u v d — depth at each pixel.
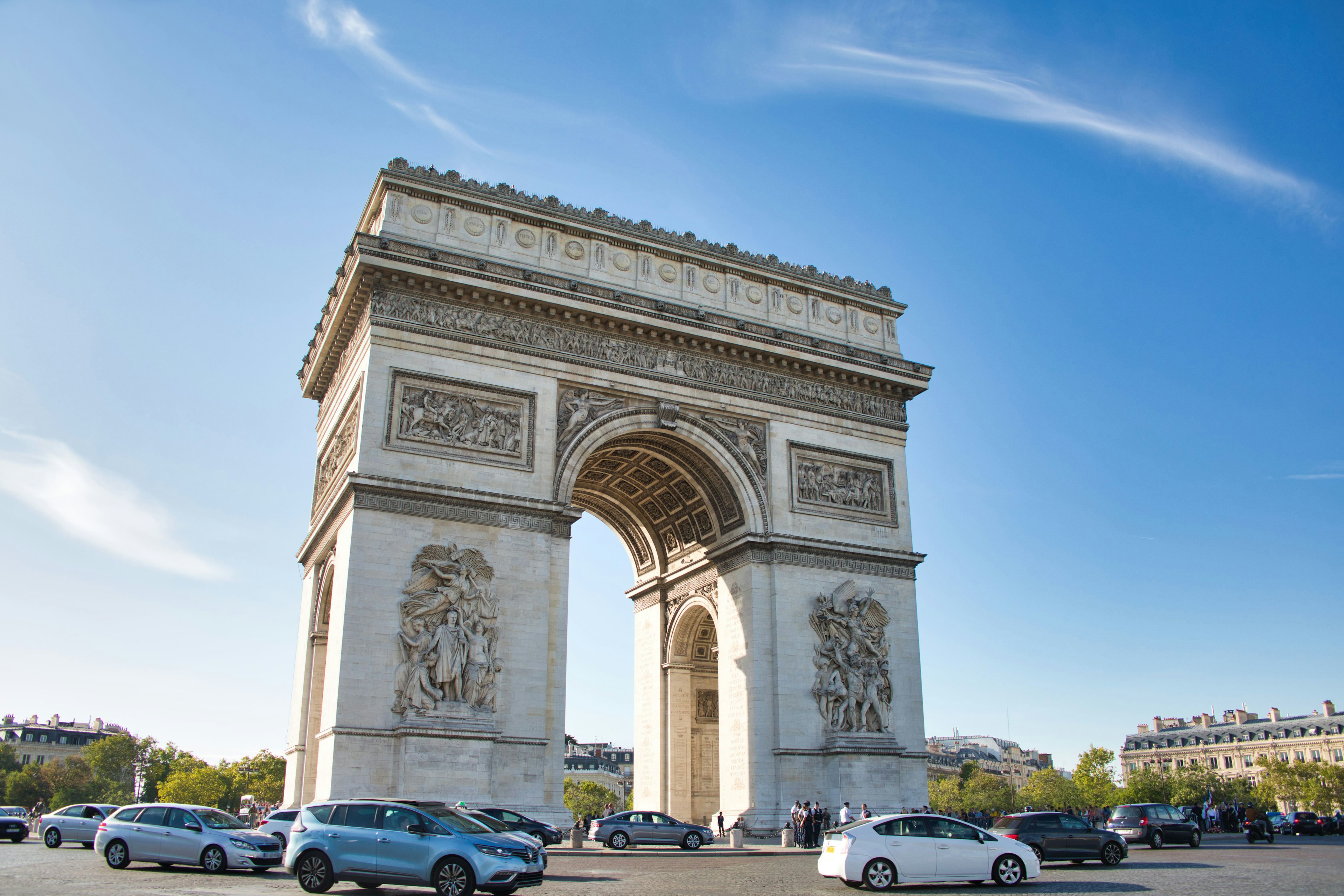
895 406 83.62
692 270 77.94
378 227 70.38
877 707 72.81
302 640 74.88
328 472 75.56
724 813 73.06
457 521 63.69
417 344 65.75
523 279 69.06
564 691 64.31
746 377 77.38
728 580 77.06
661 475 81.44
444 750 58.28
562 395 70.12
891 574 78.38
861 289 84.62
